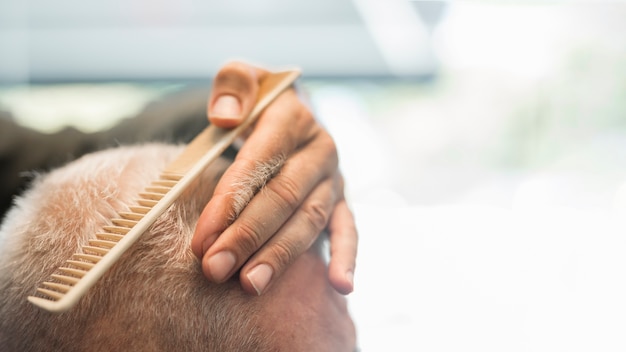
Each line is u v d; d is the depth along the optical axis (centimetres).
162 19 195
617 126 167
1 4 193
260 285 54
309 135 68
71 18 195
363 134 177
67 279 45
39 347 54
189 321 53
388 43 183
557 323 96
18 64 201
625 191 155
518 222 134
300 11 187
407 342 88
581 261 114
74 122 141
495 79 176
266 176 59
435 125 178
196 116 106
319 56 190
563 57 169
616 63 166
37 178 66
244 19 192
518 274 109
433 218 135
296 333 58
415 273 107
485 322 95
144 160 64
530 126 173
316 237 63
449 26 179
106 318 52
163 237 55
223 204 54
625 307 98
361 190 152
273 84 72
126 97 191
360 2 180
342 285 63
